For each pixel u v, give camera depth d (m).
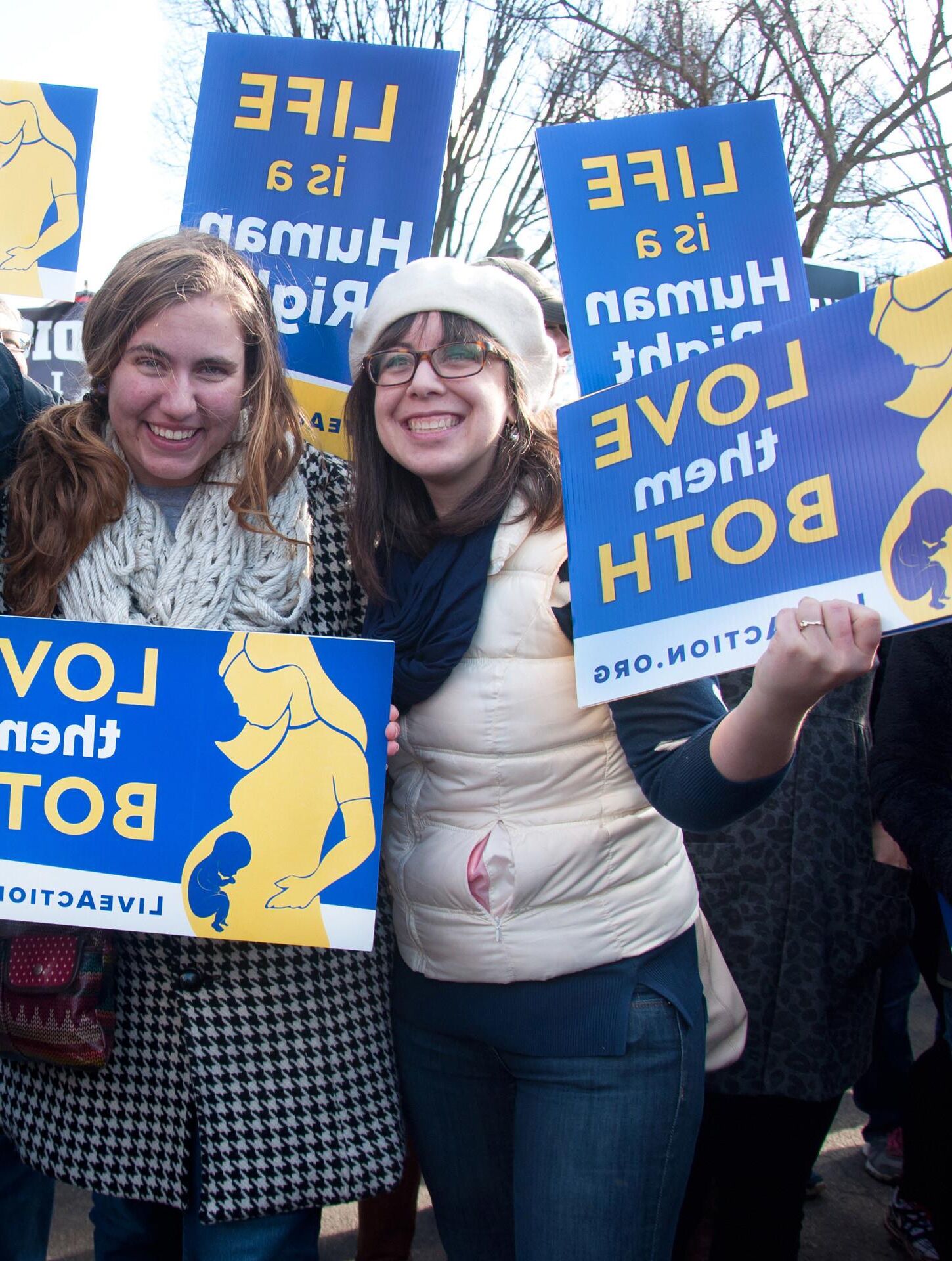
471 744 1.69
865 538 1.37
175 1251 1.85
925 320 1.34
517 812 1.70
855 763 2.20
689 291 2.05
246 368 1.75
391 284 1.71
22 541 1.76
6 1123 1.81
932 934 2.22
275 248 2.48
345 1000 1.77
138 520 1.73
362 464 1.80
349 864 1.64
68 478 1.73
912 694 1.99
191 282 1.64
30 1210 2.09
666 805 1.55
